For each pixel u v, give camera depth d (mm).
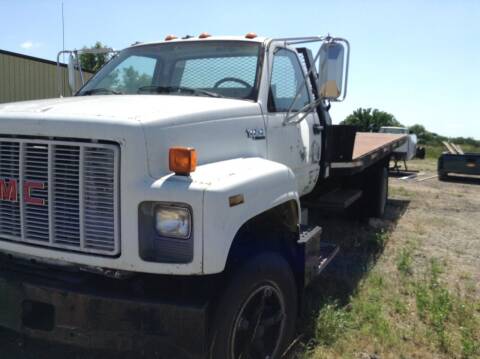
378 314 4066
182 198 2398
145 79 4094
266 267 2936
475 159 14727
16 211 2688
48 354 3312
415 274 5383
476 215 9211
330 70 3512
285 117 3881
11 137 2639
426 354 3559
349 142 5199
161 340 2520
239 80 3734
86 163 2463
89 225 2494
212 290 2686
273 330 3180
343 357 3414
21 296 2703
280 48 4082
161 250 2486
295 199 3258
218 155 3043
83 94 4125
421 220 8477
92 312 2572
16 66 15070
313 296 4441
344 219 7781
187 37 4395
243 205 2625
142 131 2473
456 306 4352
